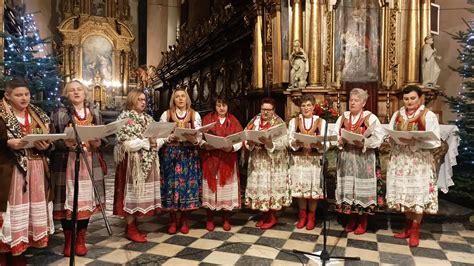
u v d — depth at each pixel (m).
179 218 4.16
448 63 6.66
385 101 6.20
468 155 5.14
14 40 5.24
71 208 3.02
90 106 3.26
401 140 3.40
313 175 3.92
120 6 18.19
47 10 16.91
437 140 3.31
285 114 6.47
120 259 3.14
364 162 3.74
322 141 3.74
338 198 3.88
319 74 6.25
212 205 3.83
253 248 3.43
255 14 7.13
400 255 3.29
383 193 3.95
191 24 14.09
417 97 3.61
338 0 6.28
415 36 5.93
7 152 2.62
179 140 3.74
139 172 3.46
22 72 5.08
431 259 3.21
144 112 3.70
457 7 6.55
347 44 6.29
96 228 4.06
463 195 4.97
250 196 3.98
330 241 3.65
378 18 6.25
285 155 4.02
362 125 3.75
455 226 4.26
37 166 2.79
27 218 2.71
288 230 4.02
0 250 2.61
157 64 17.84
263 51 7.06
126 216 3.59
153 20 18.09
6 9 6.22
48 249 3.37
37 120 2.85
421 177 3.47
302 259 3.16
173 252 3.31
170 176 3.72
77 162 2.34
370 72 6.26
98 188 3.22
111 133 3.06
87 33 17.22
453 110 5.57
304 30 6.41
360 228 3.90
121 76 17.97
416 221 3.56
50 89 5.74
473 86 5.12
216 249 3.40
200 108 11.95
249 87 7.92
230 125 4.04
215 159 3.85
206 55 10.74
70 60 16.86
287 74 6.61
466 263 3.13
